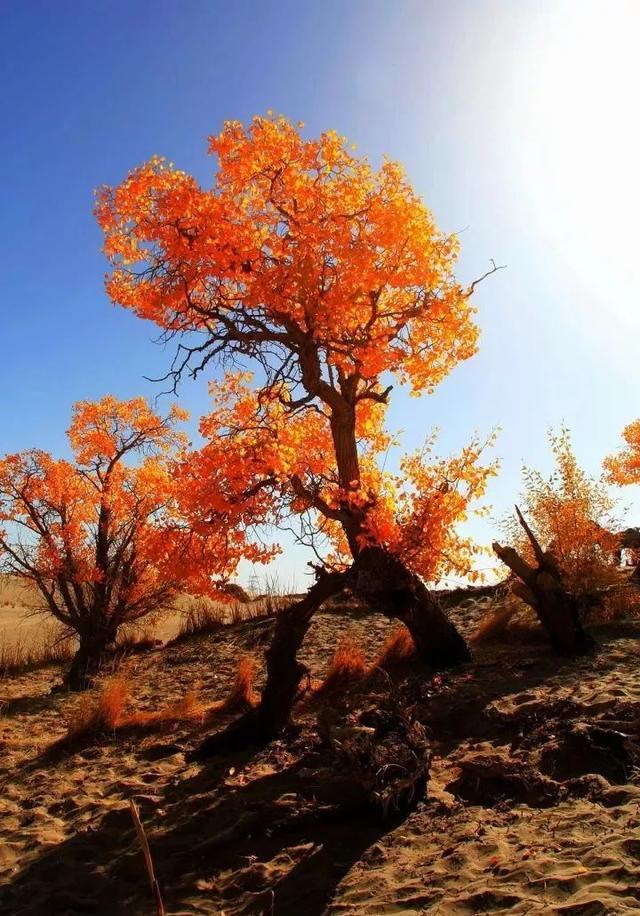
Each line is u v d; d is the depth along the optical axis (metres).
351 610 16.03
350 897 4.09
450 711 7.46
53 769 7.74
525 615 11.34
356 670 9.80
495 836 4.50
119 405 15.60
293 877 4.55
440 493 8.95
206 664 13.45
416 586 9.38
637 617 10.96
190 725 8.83
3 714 11.42
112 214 8.64
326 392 8.97
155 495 14.43
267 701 7.80
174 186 8.56
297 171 8.50
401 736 5.66
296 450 9.39
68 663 17.45
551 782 5.13
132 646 17.31
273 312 8.59
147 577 15.16
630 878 3.53
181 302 8.93
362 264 8.08
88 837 5.59
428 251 8.41
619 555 12.23
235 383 10.12
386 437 10.52
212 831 5.45
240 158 8.44
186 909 4.36
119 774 7.27
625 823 4.26
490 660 9.44
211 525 8.44
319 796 5.66
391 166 8.53
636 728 5.73
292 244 8.34
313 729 7.67
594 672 8.15
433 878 4.08
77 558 14.91
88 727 8.82
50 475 14.63
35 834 5.79
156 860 5.07
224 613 18.59
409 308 9.35
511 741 6.43
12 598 26.12
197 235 8.35
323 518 10.38
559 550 11.88
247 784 6.30
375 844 4.83
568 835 4.29
